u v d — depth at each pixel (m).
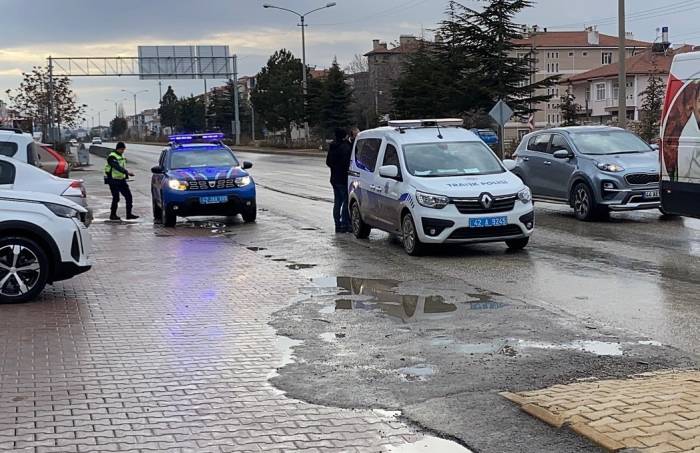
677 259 10.95
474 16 44.00
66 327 7.54
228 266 11.20
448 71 44.59
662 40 62.38
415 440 4.65
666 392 5.15
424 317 7.80
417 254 11.77
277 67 73.69
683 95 11.58
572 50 107.69
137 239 14.61
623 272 10.06
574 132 16.64
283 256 12.11
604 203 15.10
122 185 18.53
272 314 8.07
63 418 5.04
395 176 12.30
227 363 6.31
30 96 60.53
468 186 11.55
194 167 17.38
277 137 84.88
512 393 5.36
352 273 10.42
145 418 5.05
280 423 4.95
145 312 8.20
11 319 7.86
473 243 12.25
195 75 67.38
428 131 13.19
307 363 6.29
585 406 4.92
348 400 5.37
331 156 14.85
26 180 11.84
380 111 62.88
